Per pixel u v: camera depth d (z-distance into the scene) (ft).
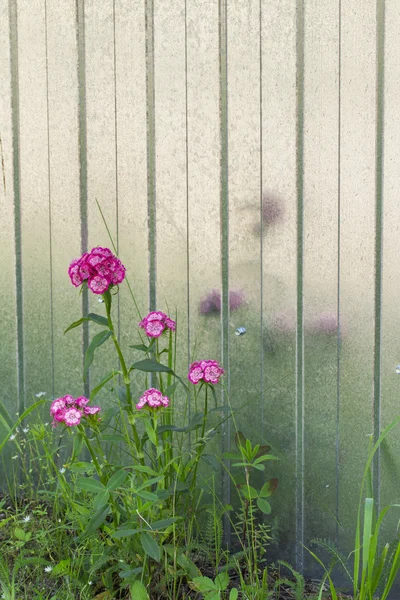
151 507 5.43
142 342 6.02
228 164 5.82
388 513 5.67
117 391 5.61
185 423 5.96
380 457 5.68
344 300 5.68
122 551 5.40
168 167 5.93
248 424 5.89
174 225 5.94
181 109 5.88
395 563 5.25
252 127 5.76
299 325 5.78
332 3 5.59
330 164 5.65
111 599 5.36
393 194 5.56
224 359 5.90
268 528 5.88
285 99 5.70
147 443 5.97
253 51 5.73
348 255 5.66
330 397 5.74
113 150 6.02
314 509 5.81
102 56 5.99
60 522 5.72
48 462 5.93
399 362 5.62
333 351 5.72
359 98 5.58
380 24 5.53
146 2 5.89
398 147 5.54
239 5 5.74
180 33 5.85
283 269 5.77
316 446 5.78
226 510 5.73
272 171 5.75
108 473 5.56
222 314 5.89
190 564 5.41
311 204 5.70
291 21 5.66
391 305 5.61
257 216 5.79
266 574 5.75
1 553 5.69
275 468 5.85
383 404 5.65
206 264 5.90
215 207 5.86
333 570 5.78
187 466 5.65
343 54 5.59
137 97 5.95
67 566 5.41
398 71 5.52
